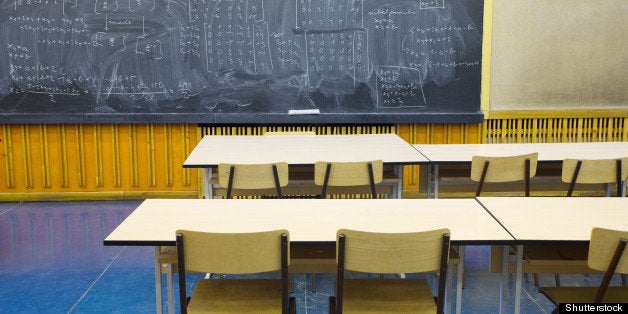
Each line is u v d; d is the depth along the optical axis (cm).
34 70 559
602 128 599
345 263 218
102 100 567
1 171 573
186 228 243
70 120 563
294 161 378
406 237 212
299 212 267
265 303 239
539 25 577
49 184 578
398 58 571
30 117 561
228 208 273
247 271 217
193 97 571
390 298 243
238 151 414
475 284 364
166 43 562
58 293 355
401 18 564
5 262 408
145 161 581
